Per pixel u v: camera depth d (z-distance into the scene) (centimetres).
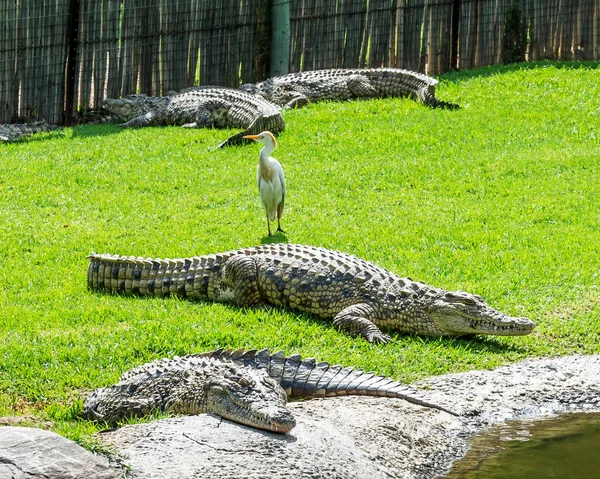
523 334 1931
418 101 4078
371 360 1838
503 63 4772
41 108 3956
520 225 2716
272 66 4397
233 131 3772
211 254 2227
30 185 3117
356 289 2066
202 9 4216
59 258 2497
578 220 2742
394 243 2559
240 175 3209
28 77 3897
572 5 4803
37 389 1694
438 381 1762
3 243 2598
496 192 3025
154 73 4181
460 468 1455
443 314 1980
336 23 4481
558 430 1608
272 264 2141
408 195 3011
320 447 1337
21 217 2833
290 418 1352
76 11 3944
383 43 4556
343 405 1565
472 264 2389
